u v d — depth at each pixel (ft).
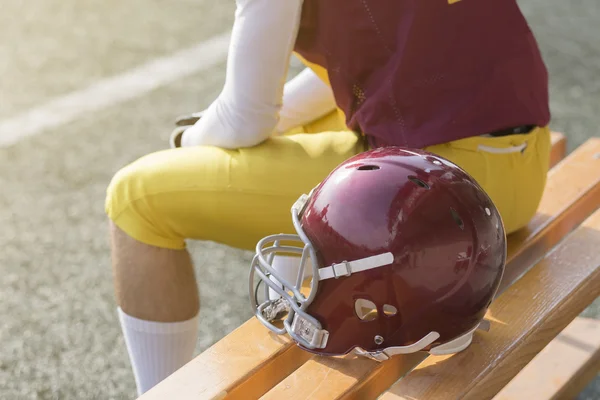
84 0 19.13
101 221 11.51
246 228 6.49
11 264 10.59
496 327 5.90
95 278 10.36
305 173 6.29
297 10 5.98
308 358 5.90
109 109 14.55
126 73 15.85
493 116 6.25
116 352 9.10
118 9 18.71
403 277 5.02
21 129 13.88
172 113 14.40
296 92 7.56
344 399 5.30
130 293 6.61
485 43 6.21
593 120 14.12
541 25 18.01
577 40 17.28
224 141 6.40
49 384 8.59
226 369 5.43
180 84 15.43
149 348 6.75
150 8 18.79
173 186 6.33
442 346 5.44
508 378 5.75
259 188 6.27
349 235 5.08
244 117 6.25
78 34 17.47
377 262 5.01
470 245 5.12
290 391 5.30
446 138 6.16
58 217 11.58
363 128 6.34
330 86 6.77
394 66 6.14
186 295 6.66
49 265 10.59
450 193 5.17
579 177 8.04
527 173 6.58
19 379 8.65
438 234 5.04
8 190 12.19
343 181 5.23
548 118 6.73
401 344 5.27
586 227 7.18
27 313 9.71
